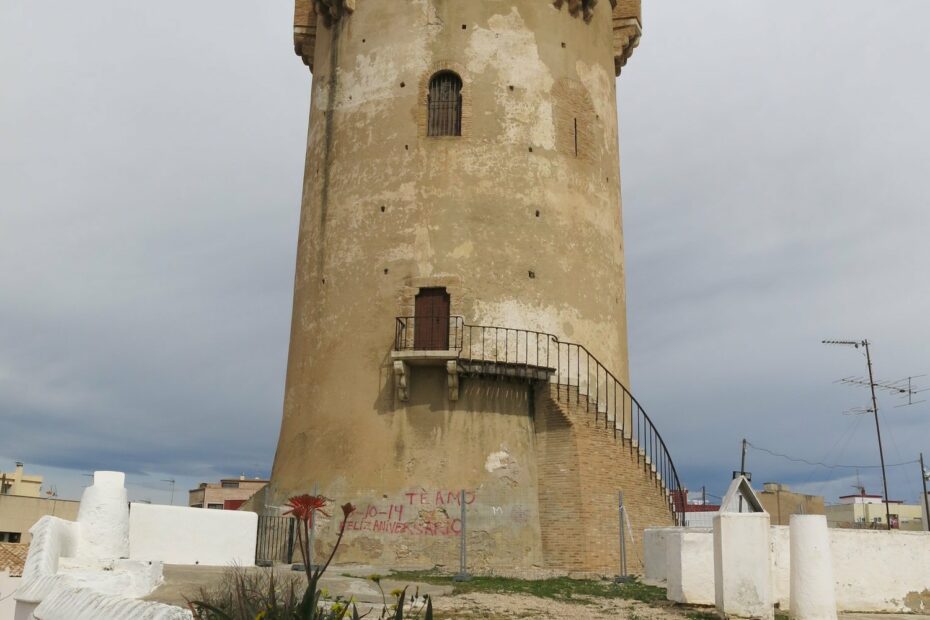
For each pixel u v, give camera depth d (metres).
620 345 30.89
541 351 28.05
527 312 28.20
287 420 29.77
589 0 31.62
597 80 32.06
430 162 29.00
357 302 28.72
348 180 30.02
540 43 30.53
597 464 27.17
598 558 26.28
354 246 29.25
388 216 28.95
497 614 16.45
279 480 28.55
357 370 28.12
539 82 30.16
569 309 28.95
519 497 26.72
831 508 71.69
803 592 15.82
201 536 22.17
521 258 28.55
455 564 25.67
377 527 26.20
